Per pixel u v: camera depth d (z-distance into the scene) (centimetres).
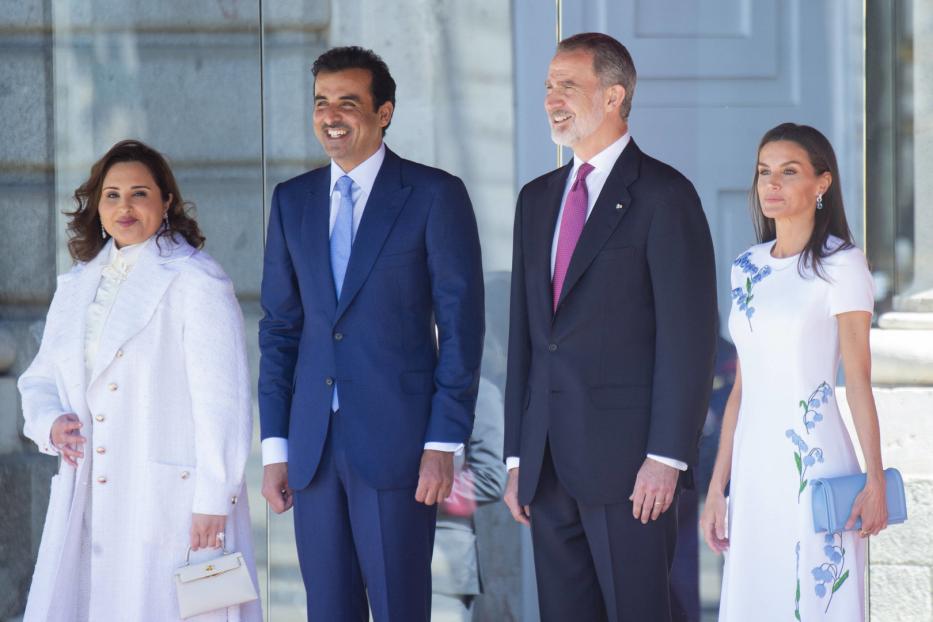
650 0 1385
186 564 1089
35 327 1439
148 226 1128
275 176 1432
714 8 1381
